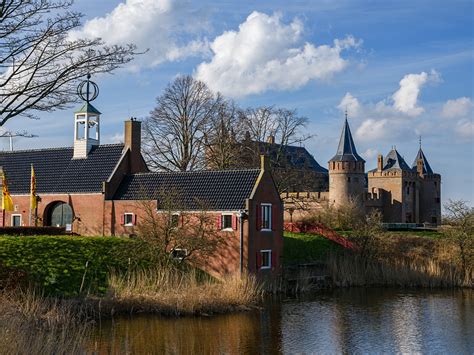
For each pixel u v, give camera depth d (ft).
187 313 96.37
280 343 83.71
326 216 200.85
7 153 170.19
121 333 83.61
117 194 146.51
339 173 292.81
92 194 147.54
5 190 151.64
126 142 154.30
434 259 155.53
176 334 85.05
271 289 127.54
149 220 118.32
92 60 52.42
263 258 128.47
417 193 332.39
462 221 152.35
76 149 160.04
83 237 116.67
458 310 112.37
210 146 191.93
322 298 123.65
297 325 95.55
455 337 90.43
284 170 195.83
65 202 151.74
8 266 96.17
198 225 119.96
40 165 163.22
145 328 86.94
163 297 97.19
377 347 83.92
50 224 155.12
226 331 88.58
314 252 157.38
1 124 51.29
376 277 147.23
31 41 50.80
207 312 98.17
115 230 143.74
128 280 99.91
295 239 160.15
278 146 210.79
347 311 109.70
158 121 192.65
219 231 124.26
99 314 89.30
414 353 81.20
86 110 158.71
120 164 149.79
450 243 154.20
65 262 104.12
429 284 144.56
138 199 137.69
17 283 91.97
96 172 152.56
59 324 74.79
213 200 127.24
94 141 161.27
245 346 81.30
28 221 157.07
